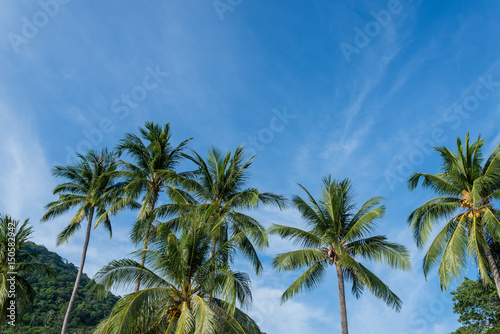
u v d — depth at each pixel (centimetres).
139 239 2270
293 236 2227
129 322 1429
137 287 2009
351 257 2042
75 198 2792
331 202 2270
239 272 1723
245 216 2264
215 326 1395
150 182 2458
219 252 1716
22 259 2770
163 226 1770
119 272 1594
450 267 1973
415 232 2261
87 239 2731
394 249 2091
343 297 2070
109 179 2647
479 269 1920
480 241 1994
